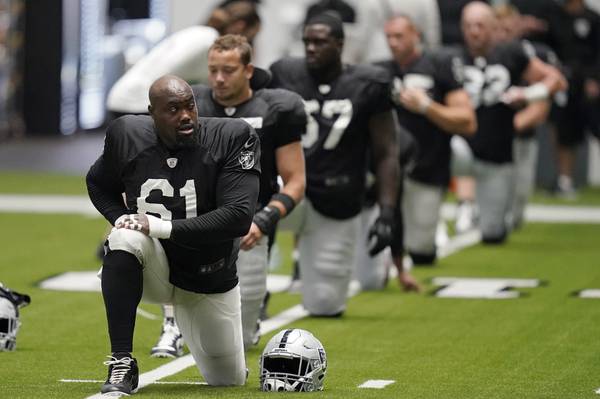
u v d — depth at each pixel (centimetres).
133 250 1797
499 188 3903
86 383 1980
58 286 3047
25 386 1945
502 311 2747
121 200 1916
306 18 3962
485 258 3628
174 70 2712
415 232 3441
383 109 2608
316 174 2595
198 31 2725
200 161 1823
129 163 1833
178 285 1853
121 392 1808
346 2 3938
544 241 4019
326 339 2433
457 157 3881
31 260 3462
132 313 1812
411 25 3281
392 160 2620
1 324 2258
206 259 1839
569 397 1912
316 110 2592
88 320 2611
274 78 2636
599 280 3203
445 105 3281
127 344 1817
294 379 1894
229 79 2231
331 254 2631
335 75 2603
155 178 1827
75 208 4709
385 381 2027
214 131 1836
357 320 2645
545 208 4972
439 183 3419
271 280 3219
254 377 2055
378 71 2611
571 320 2631
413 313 2734
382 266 3039
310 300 2672
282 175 2258
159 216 1828
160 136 1825
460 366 2166
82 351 2284
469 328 2545
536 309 2770
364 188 2652
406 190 3422
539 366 2167
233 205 1814
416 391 1942
